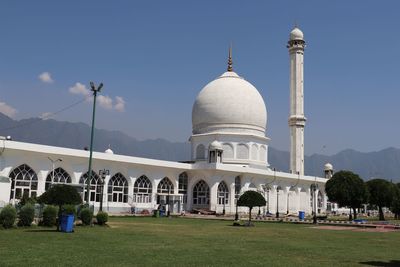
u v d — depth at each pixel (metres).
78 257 18.47
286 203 95.44
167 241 26.16
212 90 93.00
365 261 20.03
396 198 81.06
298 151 100.38
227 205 82.25
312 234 36.59
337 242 29.67
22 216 33.75
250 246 24.98
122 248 21.95
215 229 38.81
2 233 28.34
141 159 71.50
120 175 70.25
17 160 56.78
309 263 18.81
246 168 83.69
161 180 76.75
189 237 29.53
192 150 93.00
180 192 81.06
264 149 93.75
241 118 90.62
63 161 61.69
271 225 49.59
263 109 95.00
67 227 30.22
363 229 46.09
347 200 74.88
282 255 21.25
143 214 66.25
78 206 39.75
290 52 103.75
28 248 20.94
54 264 16.56
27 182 58.28
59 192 32.50
